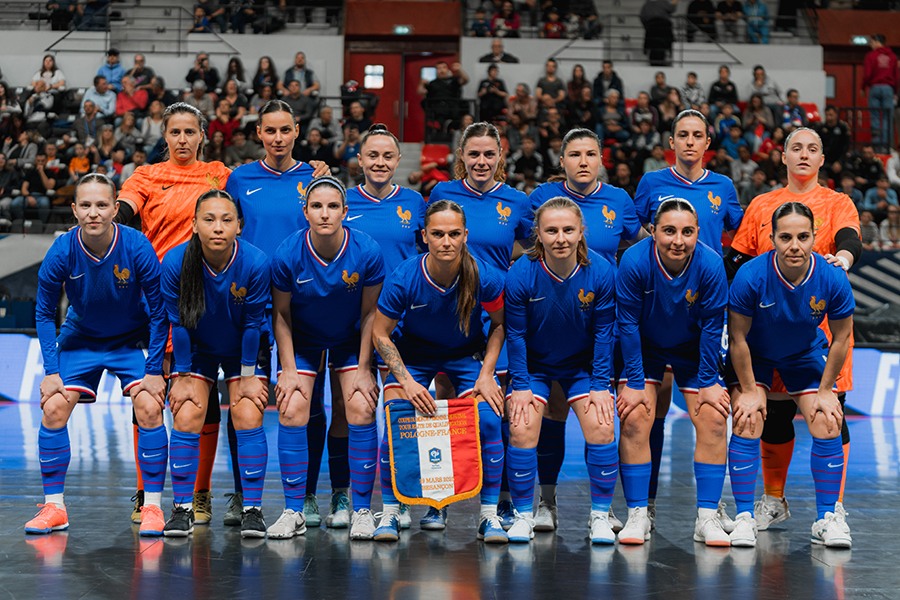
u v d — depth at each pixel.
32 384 11.02
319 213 4.43
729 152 15.02
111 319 4.75
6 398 11.00
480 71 17.08
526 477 4.63
